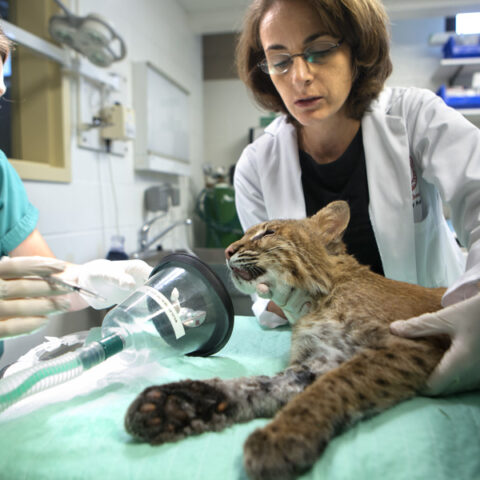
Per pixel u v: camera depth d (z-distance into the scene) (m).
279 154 1.76
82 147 2.51
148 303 1.08
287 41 1.27
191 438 0.74
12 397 0.81
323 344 1.06
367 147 1.53
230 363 1.14
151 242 3.16
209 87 5.02
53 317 1.86
